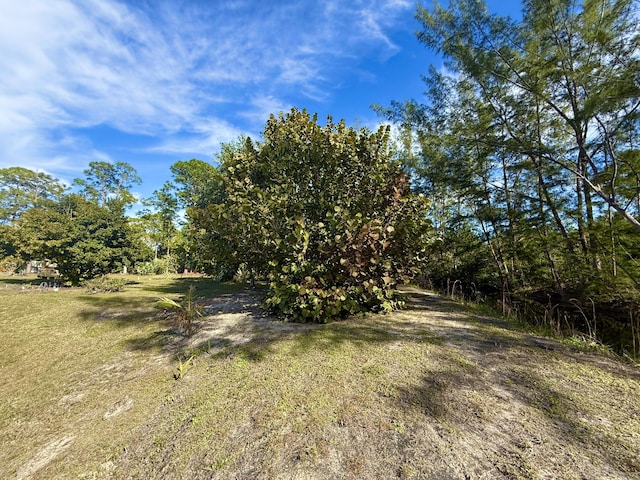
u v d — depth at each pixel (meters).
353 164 5.02
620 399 2.03
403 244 4.47
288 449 1.73
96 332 4.57
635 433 1.68
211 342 3.66
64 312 5.79
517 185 6.46
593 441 1.62
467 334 3.50
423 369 2.54
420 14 6.03
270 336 3.61
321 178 5.00
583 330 4.02
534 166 5.58
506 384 2.26
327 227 4.32
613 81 4.00
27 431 2.28
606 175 4.63
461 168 6.62
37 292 8.44
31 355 3.77
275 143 5.89
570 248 5.14
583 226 4.98
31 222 9.98
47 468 1.86
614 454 1.52
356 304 4.27
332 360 2.81
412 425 1.82
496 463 1.48
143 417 2.30
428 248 5.03
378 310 4.70
